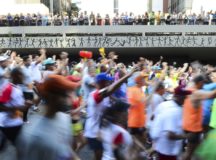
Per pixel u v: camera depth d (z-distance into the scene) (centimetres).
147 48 3073
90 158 749
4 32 3086
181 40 2998
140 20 3041
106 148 445
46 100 318
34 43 3077
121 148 435
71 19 3088
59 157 307
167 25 3012
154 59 3334
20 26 3088
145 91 866
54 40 3073
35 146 304
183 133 583
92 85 776
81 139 657
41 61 1101
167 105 541
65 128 317
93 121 579
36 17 3103
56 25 3089
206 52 3189
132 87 753
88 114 589
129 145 440
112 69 1139
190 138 650
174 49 3105
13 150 752
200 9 3772
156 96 746
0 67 797
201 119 663
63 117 322
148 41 3020
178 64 3300
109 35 3072
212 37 2977
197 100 639
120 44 3038
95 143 580
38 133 306
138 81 748
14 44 3072
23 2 4484
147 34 3041
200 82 664
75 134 645
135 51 3181
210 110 722
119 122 441
